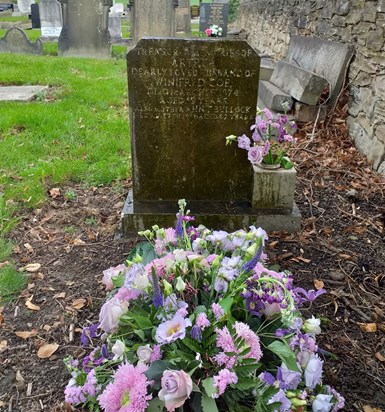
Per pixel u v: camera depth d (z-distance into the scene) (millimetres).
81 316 2619
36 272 3018
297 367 1670
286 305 1747
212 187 3514
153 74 3174
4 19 23734
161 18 10883
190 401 1636
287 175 3340
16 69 8820
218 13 14727
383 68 4461
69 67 9375
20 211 3779
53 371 2252
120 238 3377
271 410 1565
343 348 2385
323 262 3115
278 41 9188
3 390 2156
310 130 5383
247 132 3365
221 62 3143
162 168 3445
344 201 3980
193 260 1894
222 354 1584
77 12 11016
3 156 4746
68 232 3500
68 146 5070
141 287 1853
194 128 3330
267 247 3234
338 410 2029
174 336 1579
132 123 3316
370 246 3328
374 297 2791
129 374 1566
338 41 5762
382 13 4492
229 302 1766
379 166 4449
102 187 4258
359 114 5047
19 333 2479
